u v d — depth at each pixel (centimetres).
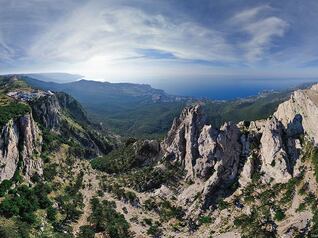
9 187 16225
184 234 17088
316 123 17075
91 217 17100
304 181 15762
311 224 13950
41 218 15738
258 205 16412
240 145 19512
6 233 13162
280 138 17925
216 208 17762
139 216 18412
